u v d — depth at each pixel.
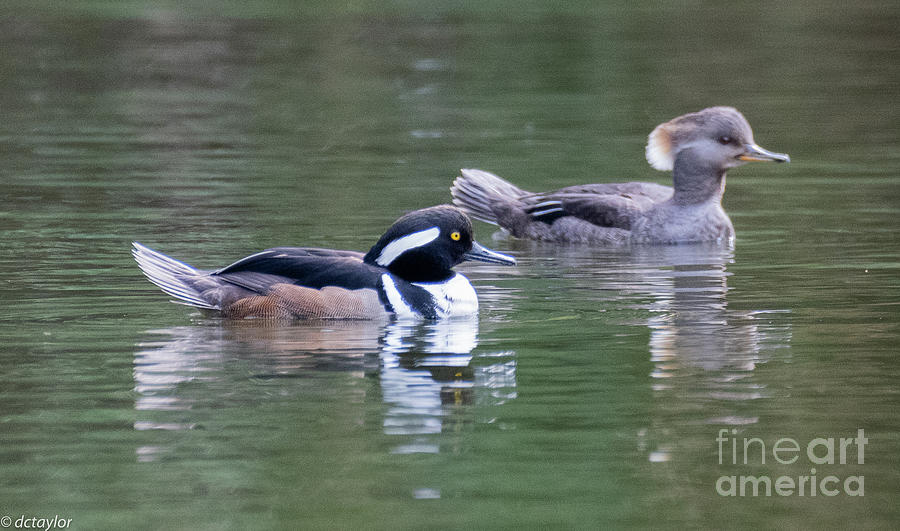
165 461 9.55
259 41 38.56
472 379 11.54
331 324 13.48
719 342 12.82
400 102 29.98
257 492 9.01
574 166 23.39
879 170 23.16
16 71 33.53
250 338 12.86
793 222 19.56
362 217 19.23
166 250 17.03
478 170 20.89
